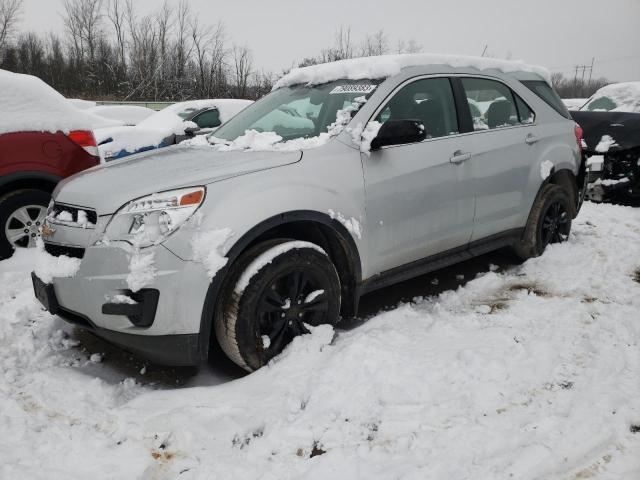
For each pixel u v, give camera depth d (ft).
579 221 19.90
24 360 10.24
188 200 8.59
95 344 11.05
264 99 13.85
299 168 9.81
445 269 15.30
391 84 11.60
